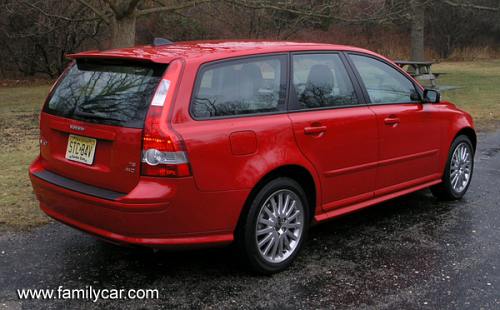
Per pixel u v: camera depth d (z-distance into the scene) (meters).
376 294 3.63
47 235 4.61
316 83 4.32
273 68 4.05
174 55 3.68
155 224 3.40
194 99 3.54
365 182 4.65
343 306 3.46
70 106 3.91
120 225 3.45
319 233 4.78
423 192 6.09
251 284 3.77
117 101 3.61
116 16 10.27
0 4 16.30
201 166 3.46
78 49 21.64
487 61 29.33
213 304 3.49
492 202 5.68
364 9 13.52
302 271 3.99
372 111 4.64
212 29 20.95
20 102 14.70
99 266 4.04
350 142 4.41
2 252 4.25
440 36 32.84
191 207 3.47
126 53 3.82
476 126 10.26
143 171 3.38
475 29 32.59
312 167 4.12
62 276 3.86
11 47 21.22
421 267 4.05
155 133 3.36
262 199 3.79
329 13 12.64
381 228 4.91
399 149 4.93
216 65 3.72
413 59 18.94
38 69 21.92
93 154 3.66
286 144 3.91
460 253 4.32
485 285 3.76
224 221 3.62
